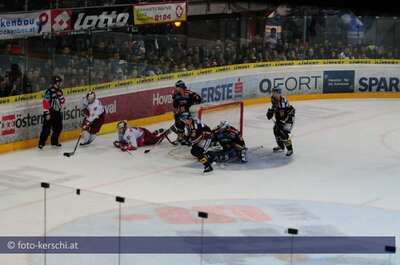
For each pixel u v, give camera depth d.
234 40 25.12
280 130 18.77
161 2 22.95
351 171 17.70
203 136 17.02
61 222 10.81
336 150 19.66
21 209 12.84
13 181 15.54
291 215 14.20
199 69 23.78
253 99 25.52
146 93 22.11
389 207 14.96
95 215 10.55
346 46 27.05
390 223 13.85
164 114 22.78
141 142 19.38
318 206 14.91
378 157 19.08
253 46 25.59
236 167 17.77
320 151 19.50
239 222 9.88
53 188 11.27
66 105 19.92
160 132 19.77
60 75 20.05
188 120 17.09
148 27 22.78
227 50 24.84
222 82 24.47
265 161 18.39
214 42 24.64
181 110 19.25
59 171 16.97
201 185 16.22
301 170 17.67
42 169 17.08
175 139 20.48
